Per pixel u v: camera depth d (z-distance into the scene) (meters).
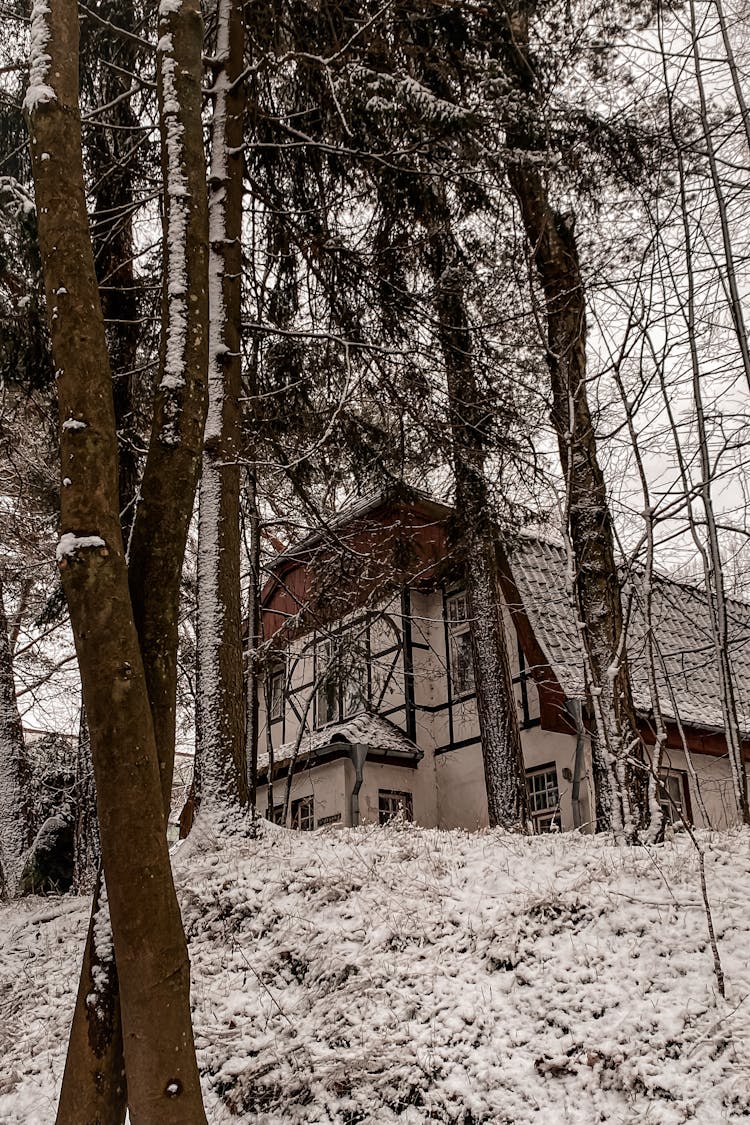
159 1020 3.12
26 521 14.36
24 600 17.09
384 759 16.08
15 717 13.02
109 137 9.37
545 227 8.30
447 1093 4.64
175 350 4.54
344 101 8.52
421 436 10.16
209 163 9.92
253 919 6.55
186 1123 3.03
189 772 22.67
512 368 9.05
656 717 6.50
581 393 8.02
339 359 9.88
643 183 8.20
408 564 11.84
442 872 6.85
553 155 8.36
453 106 8.05
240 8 9.32
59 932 8.10
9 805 12.43
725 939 5.14
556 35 8.66
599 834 7.26
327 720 18.64
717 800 14.05
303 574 19.14
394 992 5.44
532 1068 4.65
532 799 14.24
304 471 10.73
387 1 8.41
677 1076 4.29
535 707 14.48
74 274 3.98
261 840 7.75
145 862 3.25
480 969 5.54
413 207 9.04
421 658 17.16
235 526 8.52
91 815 12.41
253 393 10.42
